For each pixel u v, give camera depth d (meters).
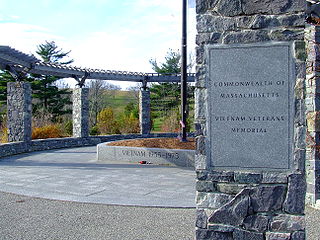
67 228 5.36
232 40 4.10
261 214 3.97
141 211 6.29
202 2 4.18
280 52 3.97
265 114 4.02
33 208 6.50
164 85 30.06
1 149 14.21
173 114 26.84
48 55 30.78
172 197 7.27
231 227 4.04
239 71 4.09
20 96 15.98
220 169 4.13
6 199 7.18
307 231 5.30
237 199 4.03
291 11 3.95
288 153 3.96
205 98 4.18
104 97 39.53
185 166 11.88
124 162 12.77
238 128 4.09
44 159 13.70
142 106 21.97
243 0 4.06
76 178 9.51
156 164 12.29
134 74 20.73
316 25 6.71
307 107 6.85
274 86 3.99
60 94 32.19
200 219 4.14
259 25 4.02
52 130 20.38
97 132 23.89
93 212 6.23
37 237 4.97
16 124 16.12
